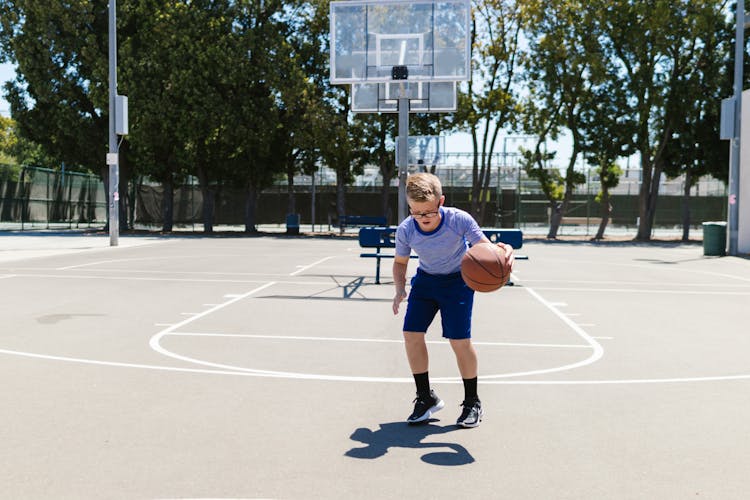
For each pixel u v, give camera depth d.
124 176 35.78
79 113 33.62
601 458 4.12
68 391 5.55
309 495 3.53
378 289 13.04
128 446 4.27
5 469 3.87
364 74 20.11
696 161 34.25
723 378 6.21
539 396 5.55
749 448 4.31
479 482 3.73
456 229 4.66
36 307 10.20
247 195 36.84
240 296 11.76
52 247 23.03
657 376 6.28
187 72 32.81
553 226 35.81
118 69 33.28
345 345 7.63
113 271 15.61
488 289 4.62
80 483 3.67
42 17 32.59
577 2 33.66
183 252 22.05
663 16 31.50
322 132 33.44
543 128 35.69
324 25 35.31
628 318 9.89
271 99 34.59
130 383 5.83
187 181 42.00
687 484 3.72
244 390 5.65
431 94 20.81
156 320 9.19
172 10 32.97
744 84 32.88
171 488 3.61
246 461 4.02
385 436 4.52
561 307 10.98
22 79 34.69
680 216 44.94
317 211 44.78
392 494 3.55
